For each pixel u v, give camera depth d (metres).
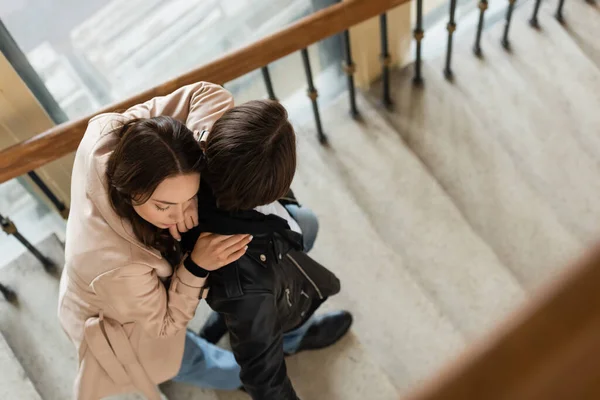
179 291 1.10
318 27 1.68
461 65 2.39
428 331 1.92
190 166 0.90
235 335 1.14
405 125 2.28
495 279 1.99
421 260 2.04
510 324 0.24
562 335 0.22
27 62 1.76
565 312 0.22
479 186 2.17
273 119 0.92
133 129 0.90
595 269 0.22
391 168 2.19
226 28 2.07
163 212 0.96
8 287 1.97
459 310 1.95
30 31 1.70
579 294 0.22
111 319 1.26
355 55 2.25
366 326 1.93
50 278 1.99
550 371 0.23
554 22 2.47
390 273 2.01
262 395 1.23
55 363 1.87
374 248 2.05
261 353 1.15
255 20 2.11
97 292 1.09
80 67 1.88
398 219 2.11
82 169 1.11
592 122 2.27
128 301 1.08
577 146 2.22
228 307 1.10
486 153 2.22
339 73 2.42
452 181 2.18
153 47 1.97
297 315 1.41
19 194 2.17
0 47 1.68
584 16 2.47
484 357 0.24
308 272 1.32
